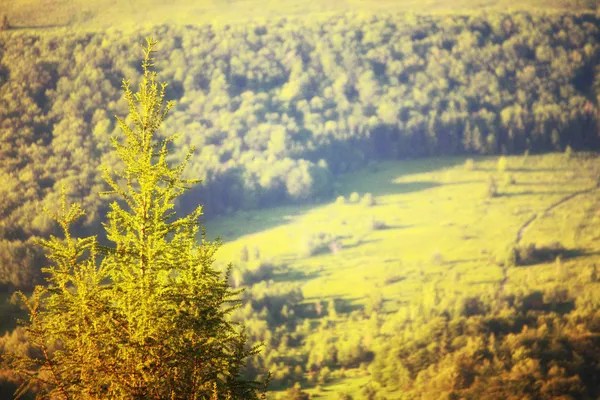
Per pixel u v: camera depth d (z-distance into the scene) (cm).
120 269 1630
